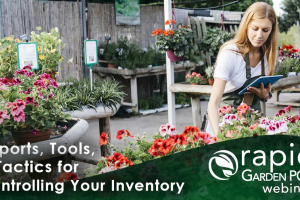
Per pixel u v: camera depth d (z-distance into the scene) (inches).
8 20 210.4
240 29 77.4
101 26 256.1
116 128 212.5
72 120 102.4
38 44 149.9
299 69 200.4
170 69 168.6
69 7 236.7
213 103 74.7
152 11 284.5
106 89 134.8
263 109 186.4
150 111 258.5
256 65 81.4
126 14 263.3
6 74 139.6
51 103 86.4
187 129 63.7
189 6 374.6
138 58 244.7
